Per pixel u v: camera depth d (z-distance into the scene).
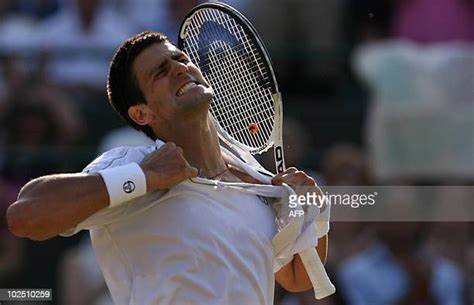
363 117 28.77
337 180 26.00
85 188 11.40
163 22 29.47
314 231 12.82
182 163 11.68
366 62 28.64
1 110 26.83
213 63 13.95
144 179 11.49
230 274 11.94
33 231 11.38
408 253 24.86
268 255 12.39
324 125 28.73
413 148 27.44
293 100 29.38
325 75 29.62
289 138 28.08
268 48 29.80
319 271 12.81
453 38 29.88
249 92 13.97
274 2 29.97
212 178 12.65
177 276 11.79
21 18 29.05
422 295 24.67
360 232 24.97
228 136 13.66
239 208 12.34
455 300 24.80
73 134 27.05
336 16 30.30
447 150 27.31
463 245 25.72
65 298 24.78
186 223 11.95
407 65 28.27
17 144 26.66
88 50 28.28
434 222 25.88
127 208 11.93
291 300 23.64
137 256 11.98
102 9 29.06
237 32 14.05
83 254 25.00
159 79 12.42
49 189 11.40
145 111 12.59
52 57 28.14
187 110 12.27
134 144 26.73
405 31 30.09
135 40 12.68
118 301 12.09
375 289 24.42
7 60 27.77
